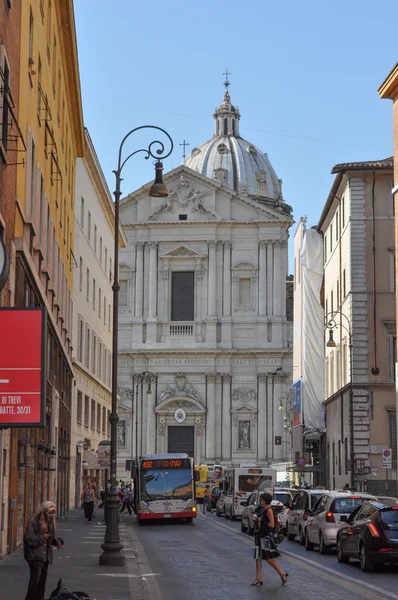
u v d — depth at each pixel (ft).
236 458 351.87
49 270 136.36
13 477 96.73
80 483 214.69
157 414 354.74
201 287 359.66
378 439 207.62
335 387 240.32
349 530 93.81
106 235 270.05
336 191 233.14
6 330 64.23
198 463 350.43
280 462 345.51
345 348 223.10
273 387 353.72
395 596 69.05
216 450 352.69
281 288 358.84
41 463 127.24
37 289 113.39
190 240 360.89
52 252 139.23
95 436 244.42
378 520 87.25
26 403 63.67
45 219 127.44
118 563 89.51
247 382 355.97
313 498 123.44
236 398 355.15
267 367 354.74
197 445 351.87
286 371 354.13
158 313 360.28
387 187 215.10
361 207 214.90
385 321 210.79
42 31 121.19
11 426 63.41
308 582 79.15
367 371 209.77
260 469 200.03
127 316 361.10
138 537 143.95
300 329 286.66
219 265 361.10
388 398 208.95
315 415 261.65
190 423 353.31
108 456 188.75
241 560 101.81
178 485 184.65
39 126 118.73
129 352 356.18
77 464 210.79
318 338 266.36
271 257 359.66
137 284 361.30
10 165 86.63
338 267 234.99
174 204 363.15
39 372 63.98
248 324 358.23
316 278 269.85
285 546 121.60
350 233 214.69
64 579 77.00
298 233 293.02
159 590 73.77
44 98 122.93
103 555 89.76
